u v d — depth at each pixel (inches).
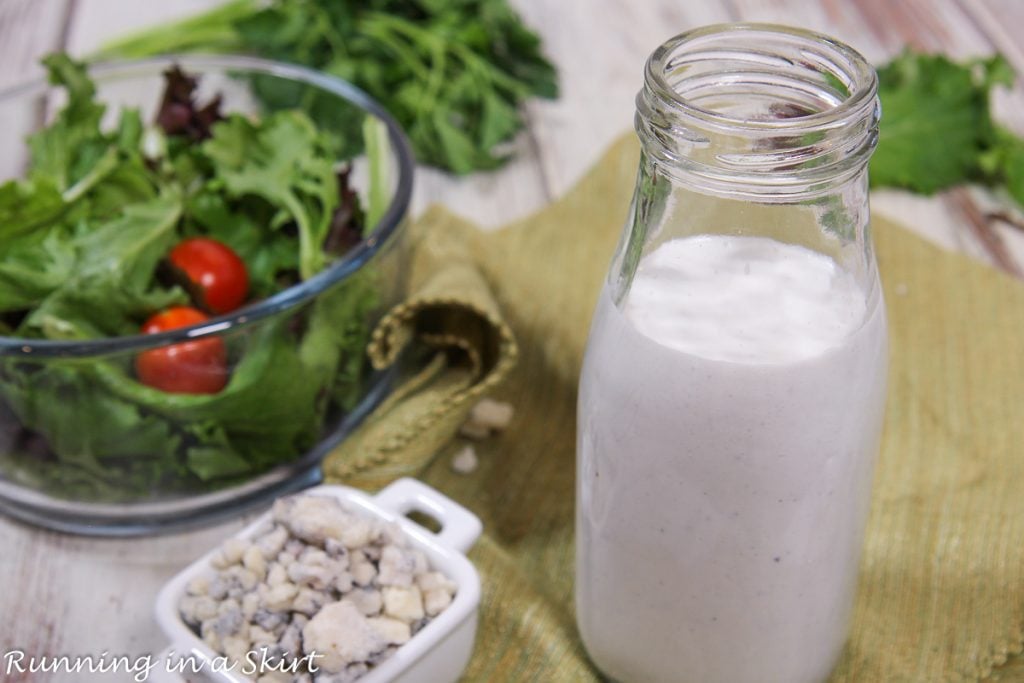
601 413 14.7
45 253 18.7
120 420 17.3
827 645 15.6
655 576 15.0
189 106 21.3
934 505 17.5
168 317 18.7
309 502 16.1
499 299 19.7
